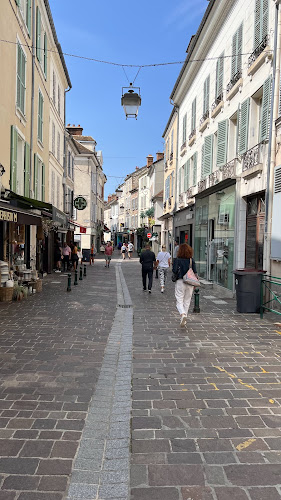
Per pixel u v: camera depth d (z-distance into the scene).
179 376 4.68
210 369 4.93
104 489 2.59
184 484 2.63
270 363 5.16
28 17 13.16
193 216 18.73
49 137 18.41
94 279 17.25
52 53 18.55
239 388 4.30
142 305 10.01
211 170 15.41
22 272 11.45
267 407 3.81
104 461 2.90
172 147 26.02
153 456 2.96
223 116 13.98
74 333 6.80
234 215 11.95
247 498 2.48
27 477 2.69
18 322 7.57
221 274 13.27
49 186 18.61
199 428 3.39
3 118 10.37
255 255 10.98
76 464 2.85
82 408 3.79
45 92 17.02
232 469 2.79
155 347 5.95
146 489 2.59
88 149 40.47
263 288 8.69
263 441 3.17
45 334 6.68
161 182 40.75
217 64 14.54
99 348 5.90
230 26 13.10
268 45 9.81
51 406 3.82
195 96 18.58
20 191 12.85
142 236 47.38
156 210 39.22
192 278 7.24
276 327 7.30
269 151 9.49
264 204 10.37
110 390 4.27
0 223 10.64
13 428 3.36
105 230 57.59
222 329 7.14
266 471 2.77
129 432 3.32
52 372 4.79
